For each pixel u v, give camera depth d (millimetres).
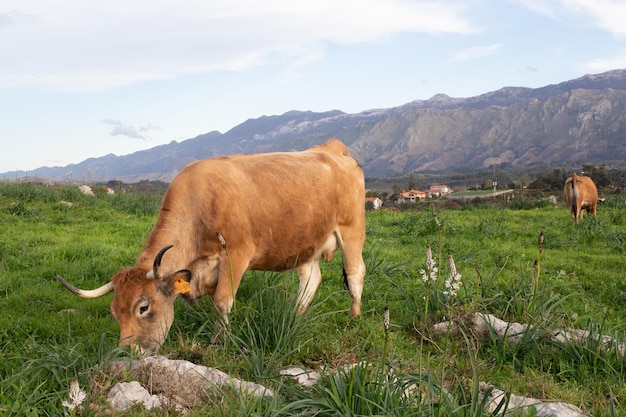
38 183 21141
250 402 4547
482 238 14148
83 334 6758
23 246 10977
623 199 23375
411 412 4324
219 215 6363
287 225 6918
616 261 11859
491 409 4914
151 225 14844
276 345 5984
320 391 4793
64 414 4273
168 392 4750
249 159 7016
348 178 7816
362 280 8008
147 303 5750
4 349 6047
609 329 7270
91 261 10242
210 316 6578
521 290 7797
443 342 6773
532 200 23828
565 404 5090
